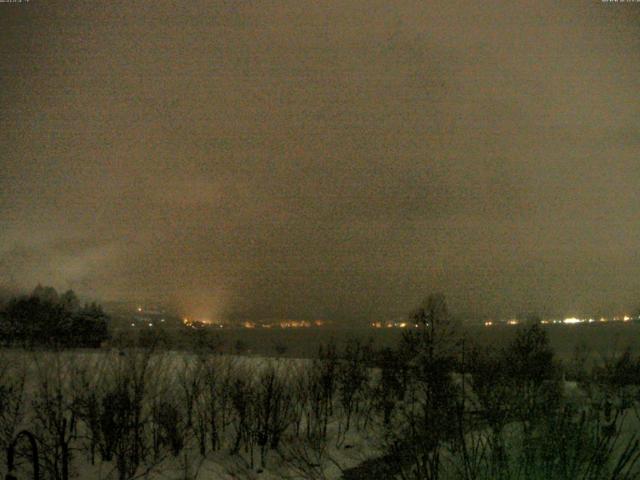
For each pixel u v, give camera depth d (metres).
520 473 6.13
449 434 7.26
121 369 8.72
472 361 9.85
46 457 6.69
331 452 8.79
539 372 9.67
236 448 8.62
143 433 8.29
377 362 11.44
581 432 6.39
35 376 8.90
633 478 6.01
